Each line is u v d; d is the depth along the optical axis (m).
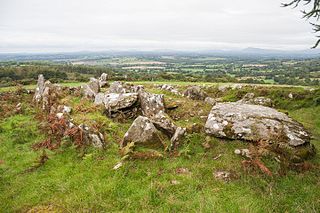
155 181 9.84
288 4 15.34
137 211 8.57
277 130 11.94
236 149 11.41
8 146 14.23
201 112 17.06
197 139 12.37
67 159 12.09
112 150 12.35
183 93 24.11
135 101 17.14
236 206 8.45
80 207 8.86
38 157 12.32
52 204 9.11
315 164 10.86
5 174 11.29
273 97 23.91
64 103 20.19
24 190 10.05
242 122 12.47
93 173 10.71
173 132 13.30
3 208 9.09
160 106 16.62
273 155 10.75
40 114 19.19
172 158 11.46
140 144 12.38
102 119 15.39
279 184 9.61
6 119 19.12
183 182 9.80
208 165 10.77
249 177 9.93
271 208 8.45
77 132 13.30
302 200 8.79
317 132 15.68
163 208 8.59
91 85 23.20
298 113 20.55
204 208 8.41
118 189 9.62
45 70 72.94
